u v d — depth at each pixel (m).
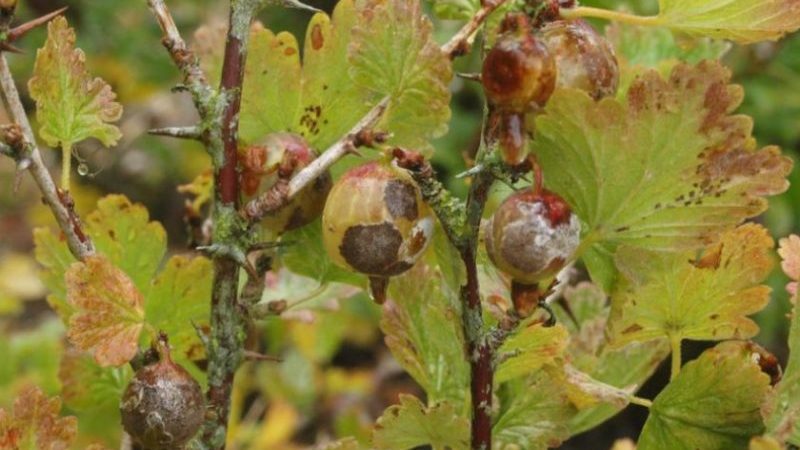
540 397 0.44
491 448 0.43
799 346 0.40
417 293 0.44
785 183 0.40
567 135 0.39
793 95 0.89
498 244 0.39
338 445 0.42
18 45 1.09
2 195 1.17
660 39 0.50
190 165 1.14
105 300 0.41
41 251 0.47
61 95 0.41
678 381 0.41
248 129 0.44
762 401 0.41
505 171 0.39
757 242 0.42
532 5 0.39
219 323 0.42
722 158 0.40
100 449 0.41
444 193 0.40
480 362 0.40
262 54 0.44
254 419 0.78
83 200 1.10
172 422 0.40
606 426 0.93
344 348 1.02
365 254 0.40
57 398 0.41
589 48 0.40
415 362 0.44
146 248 0.47
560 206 0.39
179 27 1.10
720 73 0.39
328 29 0.44
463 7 0.44
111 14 1.09
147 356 0.42
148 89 1.12
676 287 0.42
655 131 0.39
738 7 0.40
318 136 0.44
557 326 0.41
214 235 0.42
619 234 0.40
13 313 1.02
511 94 0.38
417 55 0.41
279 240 0.44
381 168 0.40
